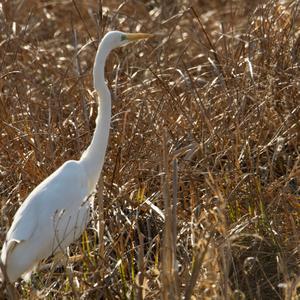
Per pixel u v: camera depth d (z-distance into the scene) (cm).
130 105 1166
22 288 870
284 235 927
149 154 1075
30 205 801
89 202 866
